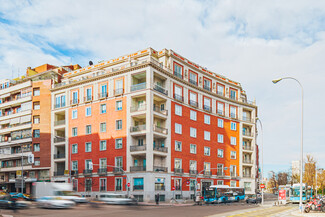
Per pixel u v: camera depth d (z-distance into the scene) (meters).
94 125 58.94
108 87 58.28
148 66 53.72
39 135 66.31
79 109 61.66
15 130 70.88
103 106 58.50
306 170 92.88
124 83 56.28
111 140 56.12
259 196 63.59
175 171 56.38
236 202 57.94
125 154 53.94
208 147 65.12
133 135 53.94
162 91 56.16
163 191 53.09
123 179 53.47
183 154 58.94
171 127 56.94
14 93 74.25
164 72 56.44
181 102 60.03
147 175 50.66
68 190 36.22
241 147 72.62
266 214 28.52
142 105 55.09
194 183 60.53
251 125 76.75
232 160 70.25
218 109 69.50
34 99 68.12
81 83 62.16
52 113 65.62
